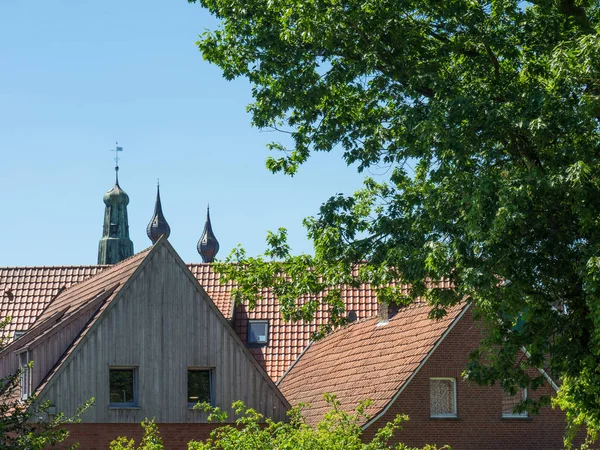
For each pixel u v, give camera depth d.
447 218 30.30
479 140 29.44
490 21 31.61
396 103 31.55
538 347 31.11
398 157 33.06
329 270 34.81
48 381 42.66
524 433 46.41
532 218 29.25
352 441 25.11
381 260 32.66
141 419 44.31
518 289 29.61
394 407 44.56
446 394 45.91
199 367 45.75
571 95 29.20
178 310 45.69
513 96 30.09
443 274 29.44
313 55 32.44
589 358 30.19
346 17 30.50
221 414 25.33
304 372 55.09
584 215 28.30
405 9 30.61
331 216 34.53
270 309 59.84
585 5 30.66
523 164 30.36
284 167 34.25
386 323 51.84
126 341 44.59
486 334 34.19
